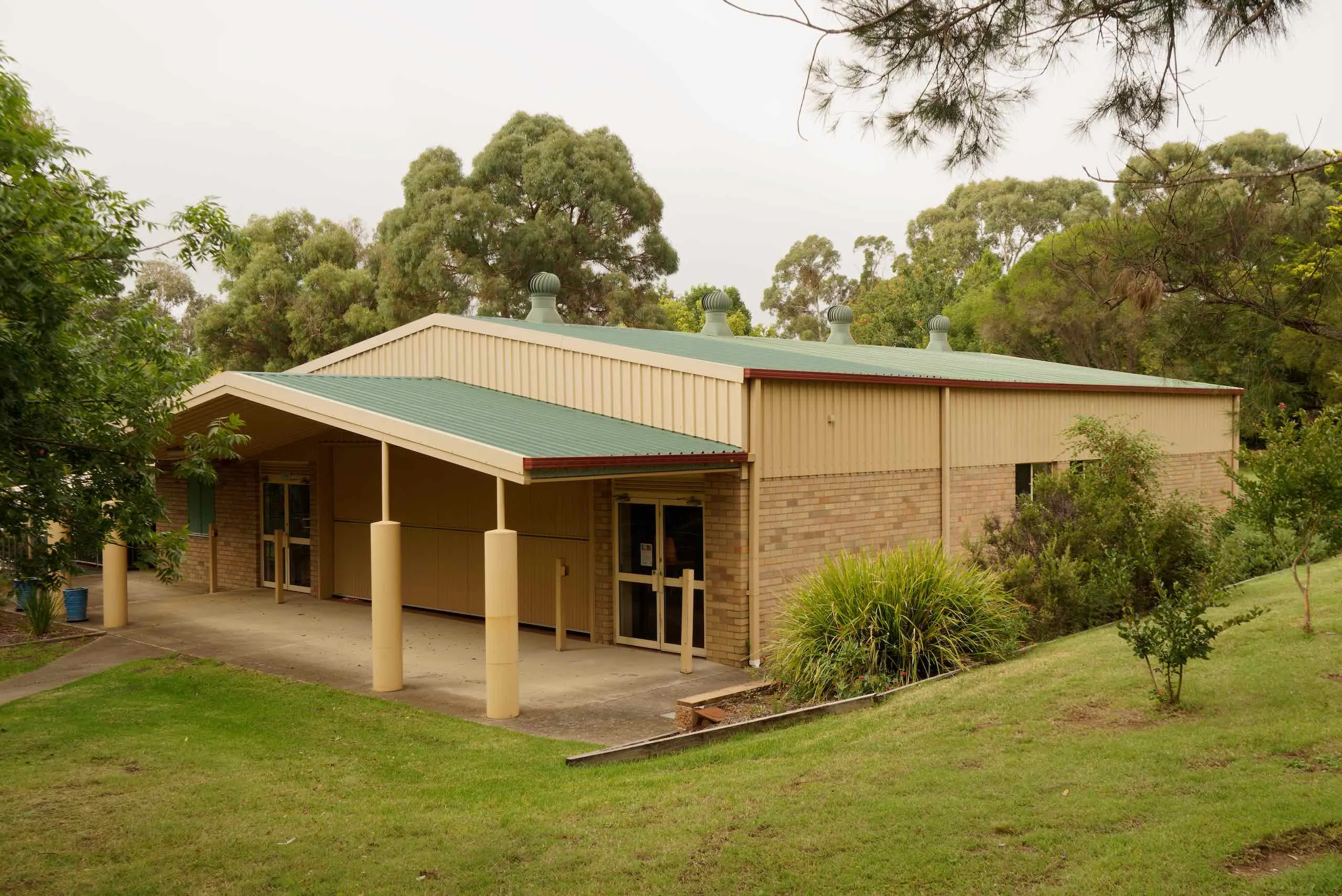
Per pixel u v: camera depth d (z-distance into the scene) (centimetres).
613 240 4472
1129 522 1387
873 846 619
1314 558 1581
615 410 1446
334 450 1917
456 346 1661
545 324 1795
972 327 4378
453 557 1738
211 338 4400
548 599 1589
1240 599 1267
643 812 724
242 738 993
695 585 1382
